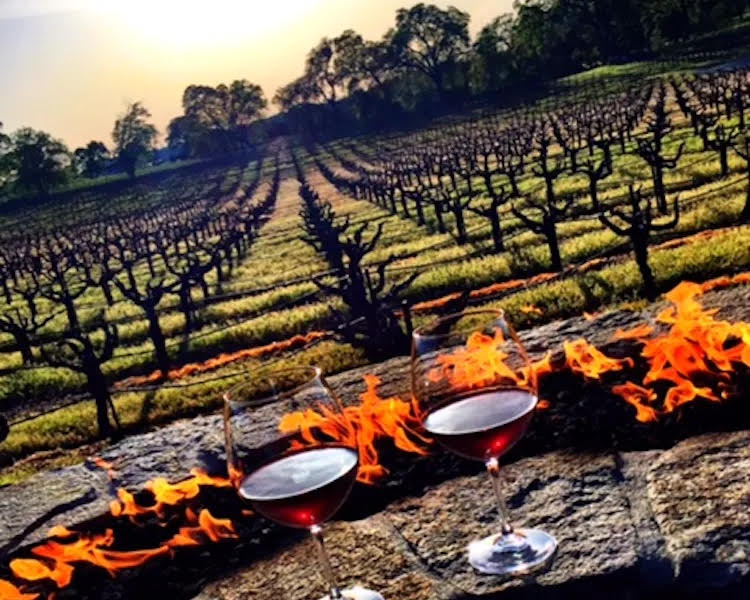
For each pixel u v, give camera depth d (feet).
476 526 7.44
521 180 143.13
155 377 60.23
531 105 359.05
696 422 8.77
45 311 118.73
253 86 583.17
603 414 9.26
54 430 46.01
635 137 154.51
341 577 7.25
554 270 61.26
